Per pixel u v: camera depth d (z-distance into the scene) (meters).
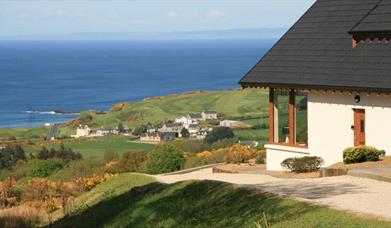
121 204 20.30
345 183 18.66
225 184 18.86
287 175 23.44
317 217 13.89
